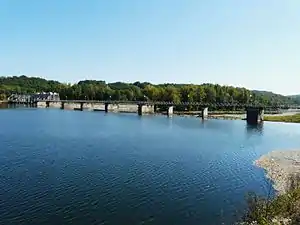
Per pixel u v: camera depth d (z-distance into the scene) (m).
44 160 62.19
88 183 48.53
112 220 36.44
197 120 169.50
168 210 39.62
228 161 66.94
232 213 38.91
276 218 30.84
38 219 36.00
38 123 130.00
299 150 82.56
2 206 39.03
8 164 58.34
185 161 65.31
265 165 64.06
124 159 65.19
